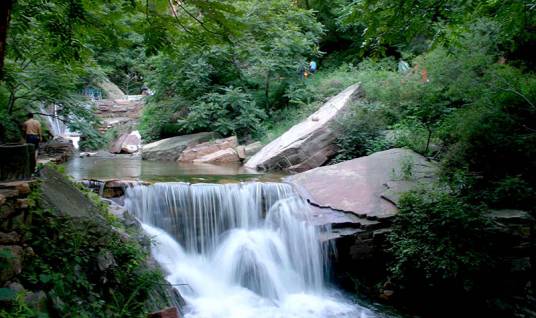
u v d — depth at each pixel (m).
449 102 9.95
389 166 9.10
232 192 8.06
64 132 18.44
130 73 29.61
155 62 15.40
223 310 6.25
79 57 4.16
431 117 10.24
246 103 15.09
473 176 7.54
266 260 7.39
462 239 6.41
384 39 5.22
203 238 7.78
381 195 7.89
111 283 4.30
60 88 11.60
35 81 11.15
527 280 6.62
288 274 7.44
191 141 14.52
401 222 7.03
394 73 13.30
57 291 3.46
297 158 11.19
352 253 7.17
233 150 13.67
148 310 4.47
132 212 7.46
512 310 6.32
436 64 9.95
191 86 15.43
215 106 14.63
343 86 14.86
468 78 8.91
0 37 2.55
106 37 3.84
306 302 6.81
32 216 3.73
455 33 5.71
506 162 7.79
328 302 6.83
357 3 5.05
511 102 8.13
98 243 4.42
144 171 11.01
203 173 10.70
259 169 11.39
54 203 4.09
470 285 6.17
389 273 7.08
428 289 6.64
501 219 6.61
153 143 15.43
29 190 3.74
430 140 9.95
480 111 7.95
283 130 14.13
